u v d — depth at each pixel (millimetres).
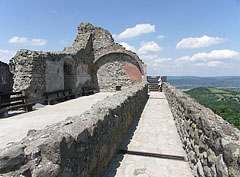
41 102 9234
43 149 1578
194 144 2777
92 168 2449
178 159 3428
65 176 1714
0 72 10727
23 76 8477
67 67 12906
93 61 16578
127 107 5051
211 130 1947
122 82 16422
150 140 4387
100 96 13508
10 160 1373
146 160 3393
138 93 7660
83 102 10305
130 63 16234
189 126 3227
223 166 1551
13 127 5152
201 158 2346
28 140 1719
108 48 16266
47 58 9852
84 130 2160
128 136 4668
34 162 1495
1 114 6496
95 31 16469
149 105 9125
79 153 2041
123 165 3193
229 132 1698
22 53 8586
